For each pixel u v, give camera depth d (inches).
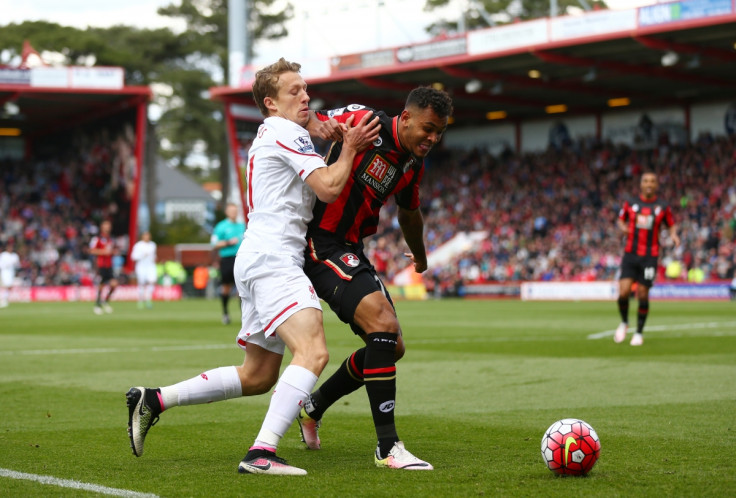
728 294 2556.6
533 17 4736.7
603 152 3420.3
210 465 393.1
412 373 771.4
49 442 455.5
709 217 2925.7
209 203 6840.6
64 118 3890.3
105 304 2418.8
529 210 3400.6
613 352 949.2
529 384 688.4
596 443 356.2
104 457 413.7
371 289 397.1
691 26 2396.7
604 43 2623.0
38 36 5098.4
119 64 5216.5
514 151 3740.2
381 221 3695.9
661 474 358.3
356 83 3240.7
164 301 3095.5
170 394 402.0
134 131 3555.6
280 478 360.2
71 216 3831.2
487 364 839.7
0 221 3786.9
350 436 475.8
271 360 410.0
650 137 3393.2
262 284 389.1
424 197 3772.1
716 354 914.1
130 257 3550.7
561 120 3617.1
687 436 453.1
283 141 391.5
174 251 3786.9
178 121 5433.1
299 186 396.8
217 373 408.8
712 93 3228.3
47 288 3316.9
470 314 1895.9
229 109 3321.9
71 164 3909.9
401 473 368.5
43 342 1166.3
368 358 392.2
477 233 3420.3
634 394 623.8
